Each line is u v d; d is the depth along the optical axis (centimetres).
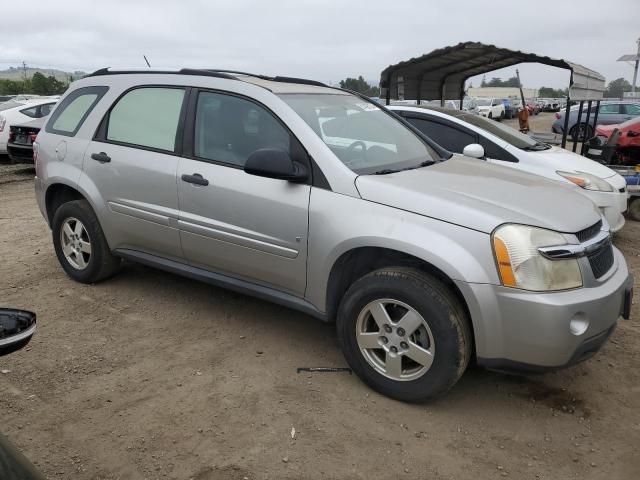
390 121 437
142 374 350
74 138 464
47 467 267
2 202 874
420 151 416
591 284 292
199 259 401
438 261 291
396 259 327
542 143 718
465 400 328
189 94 402
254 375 350
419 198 309
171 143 404
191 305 452
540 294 279
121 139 436
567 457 281
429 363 304
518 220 293
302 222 338
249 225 360
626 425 308
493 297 285
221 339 397
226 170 372
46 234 667
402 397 318
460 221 295
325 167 336
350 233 317
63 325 414
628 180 793
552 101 5731
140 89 433
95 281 487
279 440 289
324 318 349
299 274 348
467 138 656
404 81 1039
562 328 278
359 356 330
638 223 777
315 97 398
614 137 905
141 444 285
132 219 427
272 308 450
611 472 271
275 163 328
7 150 1170
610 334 309
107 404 318
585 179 600
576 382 350
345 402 322
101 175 440
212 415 309
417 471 270
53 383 338
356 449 284
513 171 402
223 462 272
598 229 324
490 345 291
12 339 165
